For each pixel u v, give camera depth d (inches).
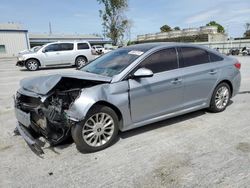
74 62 631.2
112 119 144.6
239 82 218.1
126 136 161.5
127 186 109.9
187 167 123.2
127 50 178.4
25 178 117.9
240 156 132.5
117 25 1476.4
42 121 139.6
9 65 783.1
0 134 172.1
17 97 154.9
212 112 205.6
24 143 156.4
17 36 1494.8
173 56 172.7
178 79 169.2
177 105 174.1
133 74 150.3
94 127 139.6
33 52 591.5
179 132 166.9
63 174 120.4
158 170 121.4
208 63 193.3
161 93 161.8
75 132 134.3
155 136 161.0
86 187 110.2
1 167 128.0
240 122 184.1
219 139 154.6
